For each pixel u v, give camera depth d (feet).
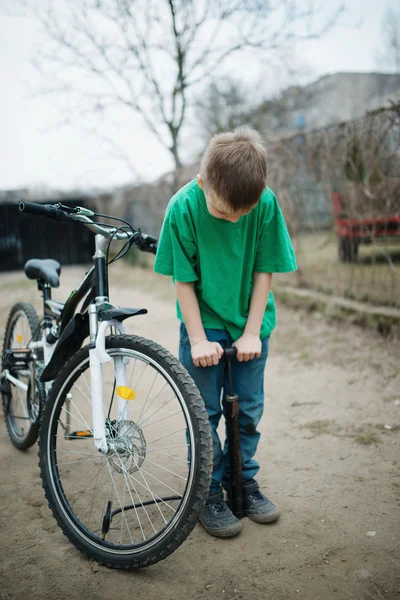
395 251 18.11
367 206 15.69
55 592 5.30
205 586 5.33
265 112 34.83
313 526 6.29
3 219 45.21
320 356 13.20
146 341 5.60
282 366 12.79
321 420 9.47
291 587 5.28
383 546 5.87
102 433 5.53
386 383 11.03
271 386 11.48
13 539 6.21
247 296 6.28
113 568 5.60
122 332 5.98
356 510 6.59
